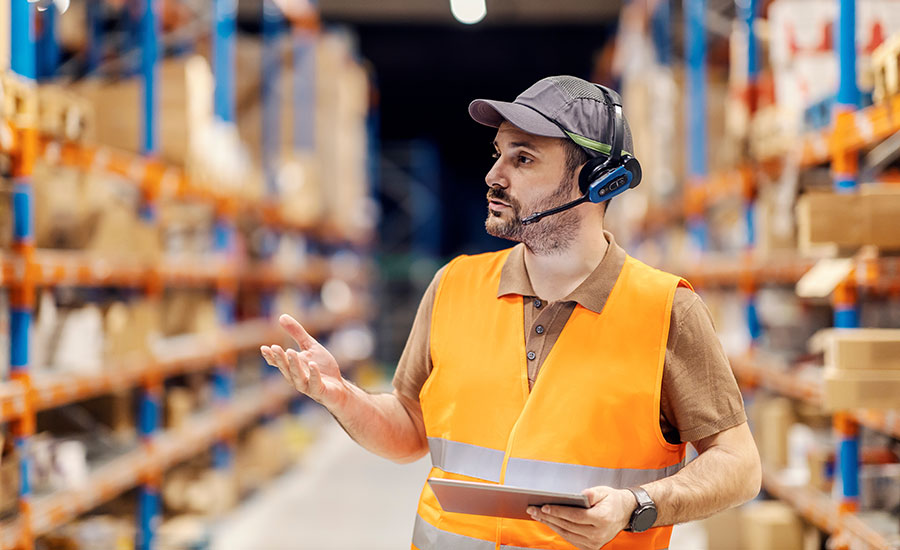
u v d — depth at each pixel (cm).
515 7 1304
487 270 196
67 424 453
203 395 612
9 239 318
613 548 172
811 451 390
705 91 582
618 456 172
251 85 835
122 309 436
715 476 167
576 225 180
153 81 461
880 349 281
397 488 715
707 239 599
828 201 303
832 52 394
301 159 822
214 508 564
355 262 1280
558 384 176
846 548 326
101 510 475
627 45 861
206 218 596
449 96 1789
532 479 173
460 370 186
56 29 502
